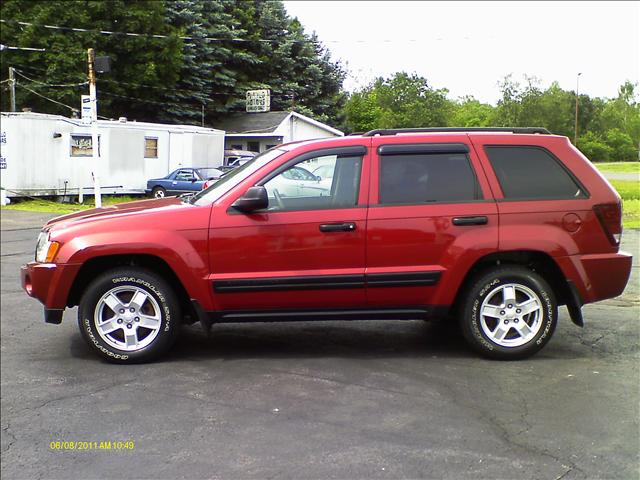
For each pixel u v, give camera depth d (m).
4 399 4.58
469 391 4.52
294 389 4.64
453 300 5.15
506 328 5.16
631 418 4.01
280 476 3.39
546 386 4.59
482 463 3.48
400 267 5.11
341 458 3.57
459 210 5.10
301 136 35.16
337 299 5.17
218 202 5.21
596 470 3.39
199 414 4.23
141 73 29.69
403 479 3.32
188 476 3.43
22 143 21.77
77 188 22.92
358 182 5.19
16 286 9.02
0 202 21.77
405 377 4.84
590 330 5.95
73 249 5.14
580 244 5.11
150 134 24.38
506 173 5.21
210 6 36.25
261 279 5.10
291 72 40.44
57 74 27.22
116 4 28.56
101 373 5.10
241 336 6.09
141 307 5.28
